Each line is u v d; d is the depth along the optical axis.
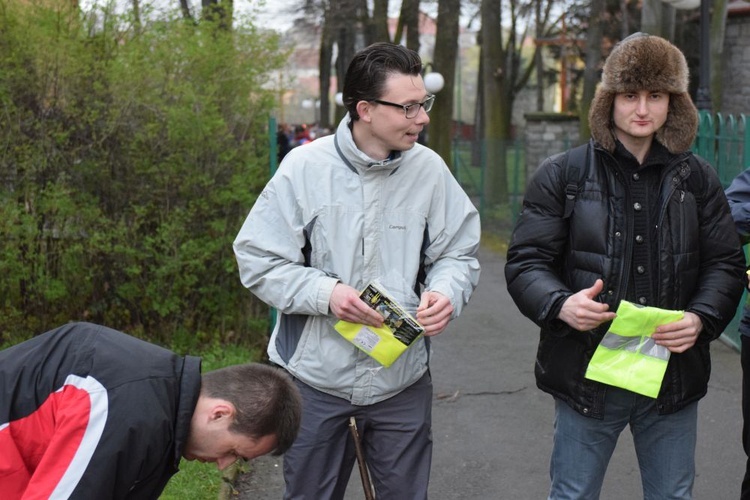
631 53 2.93
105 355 2.17
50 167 6.21
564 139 16.61
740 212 3.50
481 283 10.51
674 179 3.02
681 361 3.07
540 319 3.05
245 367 2.28
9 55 6.09
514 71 31.75
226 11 6.67
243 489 4.55
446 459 4.99
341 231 3.02
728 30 16.95
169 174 6.35
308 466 3.13
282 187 3.05
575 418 3.13
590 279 3.06
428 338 3.20
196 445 2.21
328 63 32.59
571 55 29.36
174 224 6.23
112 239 6.34
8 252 6.07
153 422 2.11
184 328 6.57
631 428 3.23
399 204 3.07
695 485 4.58
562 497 3.20
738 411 5.62
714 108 14.83
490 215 15.98
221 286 6.52
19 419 2.13
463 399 6.03
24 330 6.36
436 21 20.47
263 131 6.60
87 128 6.25
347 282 3.03
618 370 2.97
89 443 2.04
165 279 6.38
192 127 6.25
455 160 17.95
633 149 3.06
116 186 6.33
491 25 18.94
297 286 3.00
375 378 3.05
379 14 20.84
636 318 2.94
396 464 3.15
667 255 3.02
